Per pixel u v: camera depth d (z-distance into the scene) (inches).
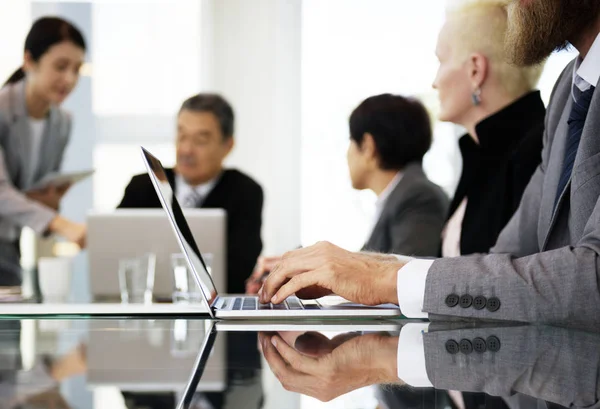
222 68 206.1
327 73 199.6
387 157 92.8
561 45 61.4
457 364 26.1
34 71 149.1
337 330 37.6
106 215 84.0
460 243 86.4
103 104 200.1
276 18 202.2
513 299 40.8
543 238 58.5
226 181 134.5
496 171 86.8
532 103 90.0
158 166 52.3
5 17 195.3
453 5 96.4
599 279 40.1
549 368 25.0
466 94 94.0
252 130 206.5
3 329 39.5
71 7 198.1
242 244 130.8
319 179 201.0
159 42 201.5
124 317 47.2
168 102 202.1
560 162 58.1
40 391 20.2
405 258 53.0
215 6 205.2
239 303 50.4
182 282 64.1
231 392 20.3
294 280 45.1
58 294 74.9
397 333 36.0
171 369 24.8
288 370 24.7
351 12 197.8
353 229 199.6
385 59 196.2
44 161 154.3
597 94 49.2
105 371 24.1
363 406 18.6
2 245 141.8
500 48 91.5
